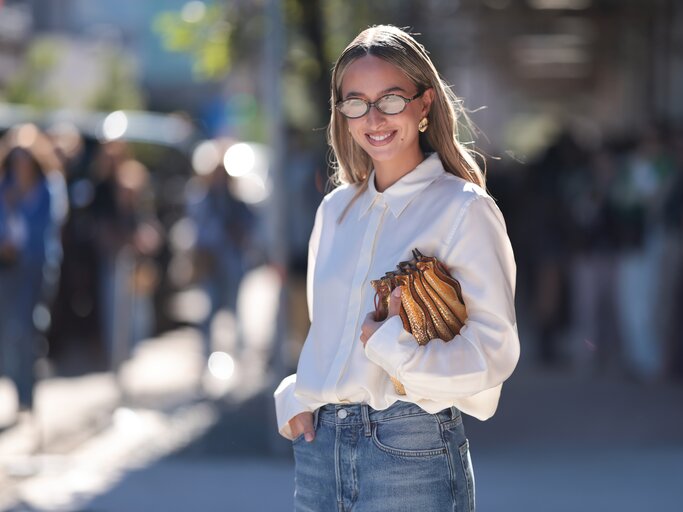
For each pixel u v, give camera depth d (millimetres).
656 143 12109
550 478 8203
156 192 16469
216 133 28094
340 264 3686
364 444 3559
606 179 13000
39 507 7559
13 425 10305
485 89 29594
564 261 13641
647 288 12211
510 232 15391
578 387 12086
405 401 3527
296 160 11961
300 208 11805
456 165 3713
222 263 13086
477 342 3402
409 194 3609
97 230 12625
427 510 3525
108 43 32281
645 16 17156
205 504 7594
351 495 3584
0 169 10039
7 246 9828
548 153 13906
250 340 16016
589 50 23234
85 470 8648
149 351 14969
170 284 16250
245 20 12547
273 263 9211
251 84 14594
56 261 10242
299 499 3723
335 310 3672
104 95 28266
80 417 10688
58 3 37000
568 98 45094
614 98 29328
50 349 13469
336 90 3707
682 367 12297
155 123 18672
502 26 18531
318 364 3670
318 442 3654
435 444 3533
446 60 18922
